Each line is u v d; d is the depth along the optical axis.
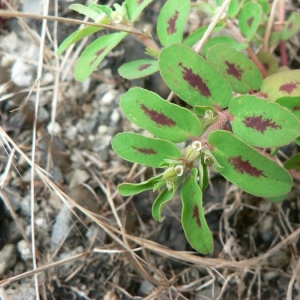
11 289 0.06
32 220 0.06
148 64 0.06
